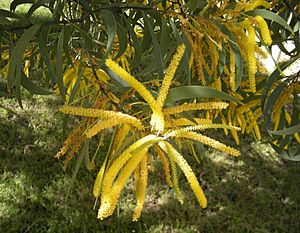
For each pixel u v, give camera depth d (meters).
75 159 1.68
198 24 0.51
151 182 1.62
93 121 0.42
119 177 0.32
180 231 1.48
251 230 1.52
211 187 1.67
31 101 1.96
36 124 1.86
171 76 0.34
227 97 0.40
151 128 0.35
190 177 0.32
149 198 1.58
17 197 1.54
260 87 0.74
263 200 1.64
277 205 1.63
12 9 0.61
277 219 1.58
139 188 0.35
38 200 1.53
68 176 1.62
